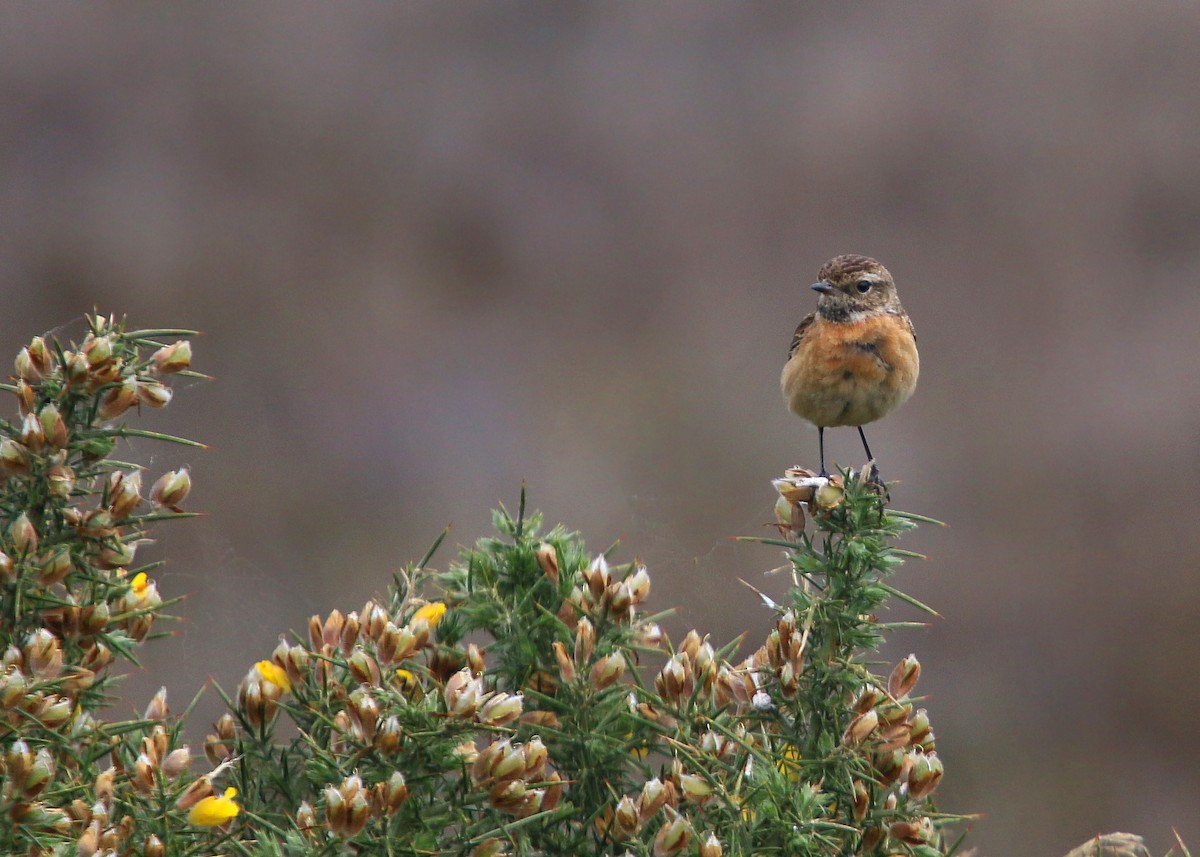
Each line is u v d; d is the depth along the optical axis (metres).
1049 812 11.17
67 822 3.21
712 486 14.05
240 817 3.60
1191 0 16.22
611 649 3.71
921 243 15.97
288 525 12.58
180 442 3.76
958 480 14.28
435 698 3.44
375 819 3.31
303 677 3.70
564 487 13.85
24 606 3.52
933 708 12.16
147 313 14.53
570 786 3.62
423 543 12.79
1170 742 11.80
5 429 3.67
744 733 3.73
